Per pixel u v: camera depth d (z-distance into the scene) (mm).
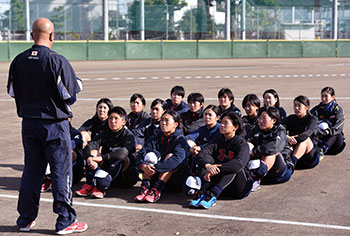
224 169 5242
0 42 34344
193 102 7355
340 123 7590
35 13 42688
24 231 4586
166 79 21406
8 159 7734
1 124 11047
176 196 5750
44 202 5508
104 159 5734
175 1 47531
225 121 5461
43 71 4160
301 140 6543
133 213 5090
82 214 5062
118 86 18531
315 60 37594
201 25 45875
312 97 15273
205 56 40500
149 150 5887
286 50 42031
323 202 5391
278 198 5562
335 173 6703
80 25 43875
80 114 12250
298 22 49906
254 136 6332
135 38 44438
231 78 21969
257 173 5645
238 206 5277
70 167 4426
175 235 4426
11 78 4316
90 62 35188
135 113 7668
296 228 4574
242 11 46656
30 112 4254
